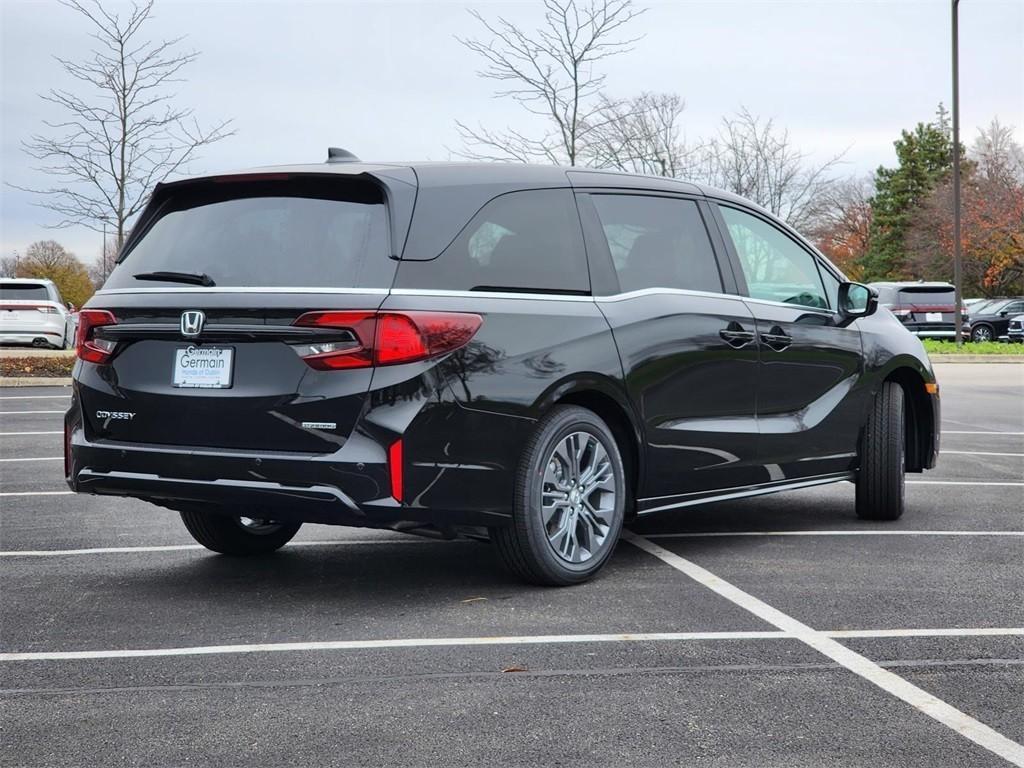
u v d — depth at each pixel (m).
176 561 5.71
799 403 6.21
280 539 5.93
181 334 4.69
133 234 5.12
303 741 3.18
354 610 4.67
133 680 3.75
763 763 3.02
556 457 4.97
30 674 3.82
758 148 33.59
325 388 4.45
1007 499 7.66
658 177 5.81
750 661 3.94
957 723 3.33
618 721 3.34
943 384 19.47
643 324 5.31
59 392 17.42
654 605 4.72
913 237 61.19
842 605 4.71
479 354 4.63
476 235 4.82
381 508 4.43
